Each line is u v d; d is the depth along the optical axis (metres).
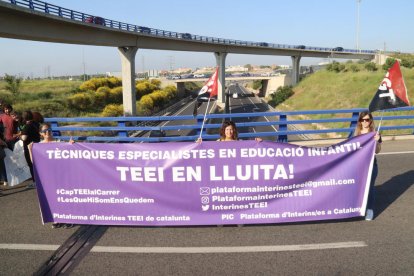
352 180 5.63
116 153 5.57
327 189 5.61
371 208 5.89
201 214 5.62
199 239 5.32
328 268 4.45
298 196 5.61
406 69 58.75
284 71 125.50
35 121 8.05
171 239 5.34
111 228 5.79
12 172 8.18
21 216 6.41
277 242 5.16
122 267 4.59
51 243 5.30
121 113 53.59
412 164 9.24
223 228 5.69
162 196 5.61
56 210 5.80
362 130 6.00
